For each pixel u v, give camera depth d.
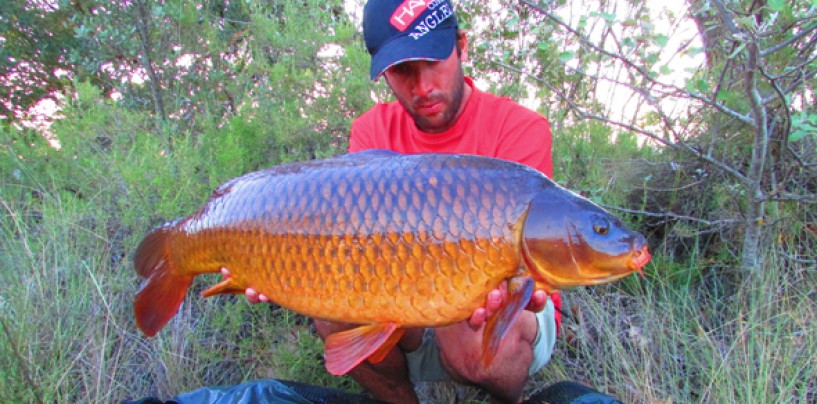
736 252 2.66
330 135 3.35
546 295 1.46
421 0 1.83
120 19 4.41
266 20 3.85
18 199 3.17
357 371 2.01
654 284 2.61
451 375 1.97
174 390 2.21
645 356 2.13
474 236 1.37
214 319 2.35
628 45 2.34
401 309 1.41
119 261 2.75
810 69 2.44
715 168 2.74
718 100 2.53
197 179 2.92
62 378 2.00
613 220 1.42
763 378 1.93
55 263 2.43
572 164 3.06
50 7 5.98
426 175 1.40
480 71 3.87
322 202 1.44
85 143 3.28
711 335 2.22
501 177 1.40
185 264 1.71
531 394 2.19
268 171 1.57
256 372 2.31
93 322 2.33
